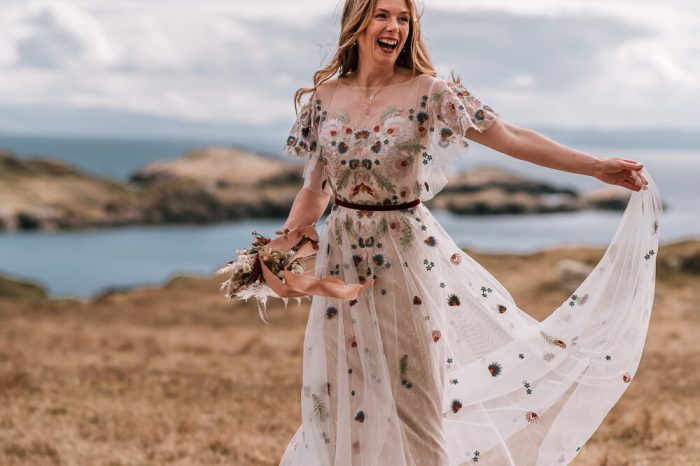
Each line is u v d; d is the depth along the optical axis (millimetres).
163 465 6629
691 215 125250
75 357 12852
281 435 7691
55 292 81938
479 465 4418
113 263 103688
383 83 4277
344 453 4176
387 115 4188
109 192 152875
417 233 4254
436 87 4164
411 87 4207
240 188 166500
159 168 187875
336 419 4230
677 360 11781
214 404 9164
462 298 4434
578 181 186875
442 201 148125
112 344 14867
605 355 4426
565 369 4449
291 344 14680
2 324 18703
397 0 4164
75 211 142125
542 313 19234
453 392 4430
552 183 164000
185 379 10742
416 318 4199
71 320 20281
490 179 159875
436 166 4277
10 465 6598
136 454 6965
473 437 4438
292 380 10750
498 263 28656
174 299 24672
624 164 4176
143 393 9781
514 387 4453
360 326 4223
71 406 8891
